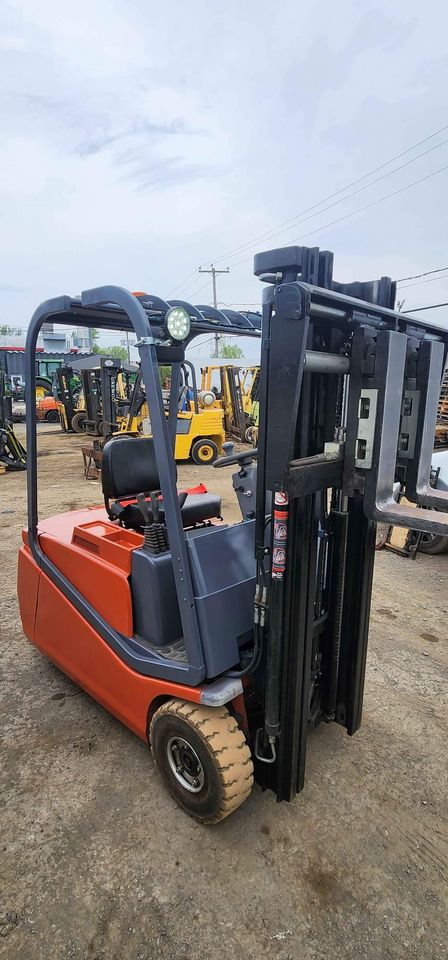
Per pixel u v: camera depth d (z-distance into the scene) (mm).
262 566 1773
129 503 2787
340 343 1738
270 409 1566
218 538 2051
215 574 1966
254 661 1884
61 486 8938
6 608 4066
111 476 2680
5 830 2037
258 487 1686
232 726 1928
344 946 1616
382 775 2334
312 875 1846
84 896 1774
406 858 1920
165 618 2152
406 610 4059
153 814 2107
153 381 1728
